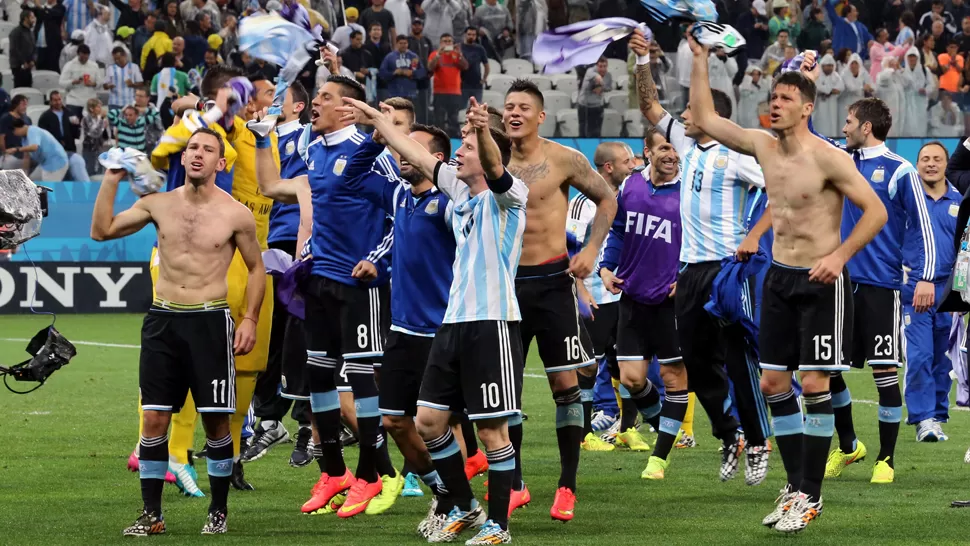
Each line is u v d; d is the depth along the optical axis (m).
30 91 50.38
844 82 48.47
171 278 13.88
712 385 17.66
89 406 26.08
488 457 13.09
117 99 48.53
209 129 14.32
